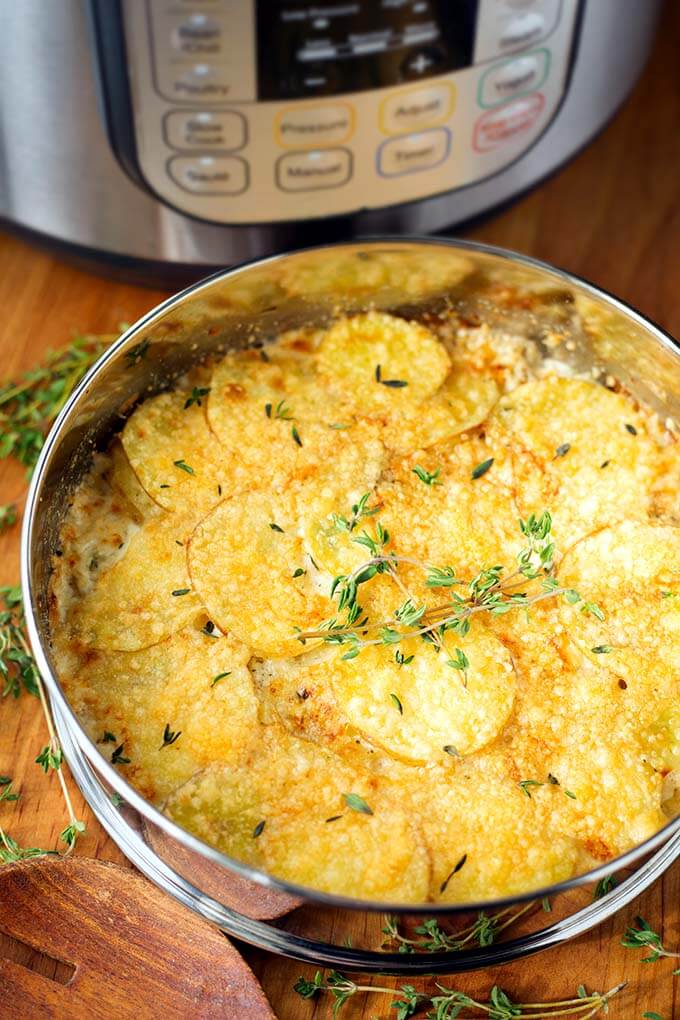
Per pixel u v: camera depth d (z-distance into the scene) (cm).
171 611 47
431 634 46
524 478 50
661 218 60
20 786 48
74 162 51
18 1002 44
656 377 50
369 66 49
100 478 49
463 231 57
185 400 51
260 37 47
